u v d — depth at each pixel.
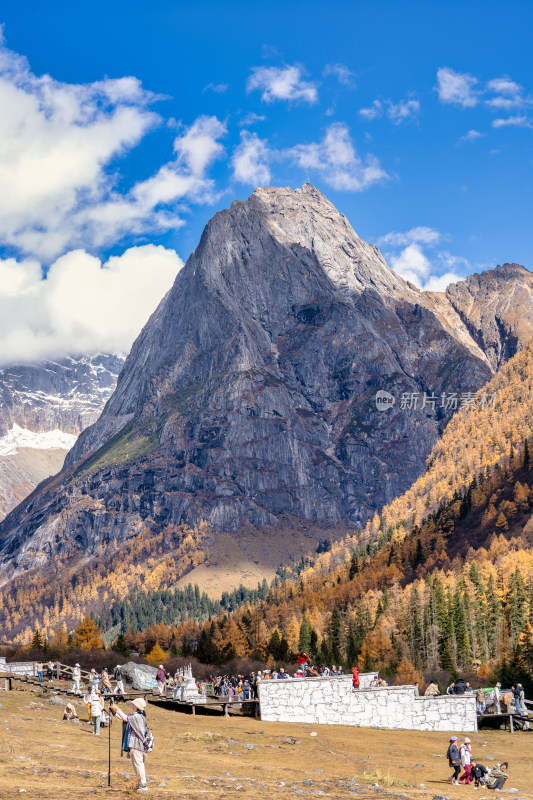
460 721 54.28
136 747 25.02
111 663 126.44
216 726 47.44
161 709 54.06
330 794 27.34
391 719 54.22
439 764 40.69
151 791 24.83
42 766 27.38
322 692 54.09
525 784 36.50
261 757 38.44
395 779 33.09
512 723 55.12
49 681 66.31
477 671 154.88
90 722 41.72
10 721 37.47
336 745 44.56
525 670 119.94
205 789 26.55
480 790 32.25
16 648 154.75
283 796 25.72
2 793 22.22
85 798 22.73
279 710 53.41
